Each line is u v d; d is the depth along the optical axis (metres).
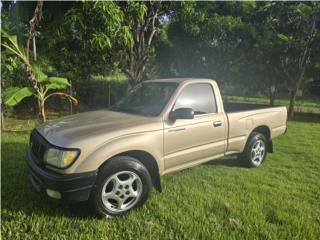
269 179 5.00
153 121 3.95
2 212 3.53
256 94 17.95
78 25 8.45
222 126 4.80
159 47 15.94
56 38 9.70
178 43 15.39
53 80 8.16
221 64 15.45
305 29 12.90
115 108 4.79
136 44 11.41
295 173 5.38
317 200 4.21
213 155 4.76
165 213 3.66
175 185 4.54
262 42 13.90
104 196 3.50
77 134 3.53
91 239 3.11
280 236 3.26
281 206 3.96
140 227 3.35
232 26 14.19
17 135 7.53
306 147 7.42
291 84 13.82
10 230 3.17
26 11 9.13
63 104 13.38
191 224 3.42
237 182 4.80
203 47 15.13
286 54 13.45
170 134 4.03
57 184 3.23
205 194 4.25
